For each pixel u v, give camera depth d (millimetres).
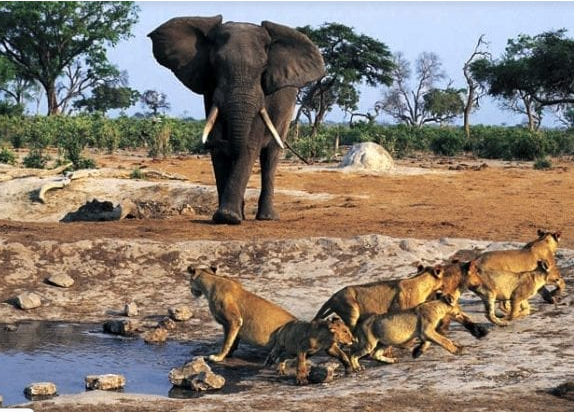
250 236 17312
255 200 24016
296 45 18766
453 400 8781
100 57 77062
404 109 96562
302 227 18547
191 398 9695
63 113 77812
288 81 18516
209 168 33688
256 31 18484
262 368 11023
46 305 14609
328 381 10148
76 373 11000
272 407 8844
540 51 58281
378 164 31812
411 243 16172
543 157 42906
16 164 33312
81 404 9094
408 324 10234
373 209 22312
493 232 18188
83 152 43469
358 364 10492
